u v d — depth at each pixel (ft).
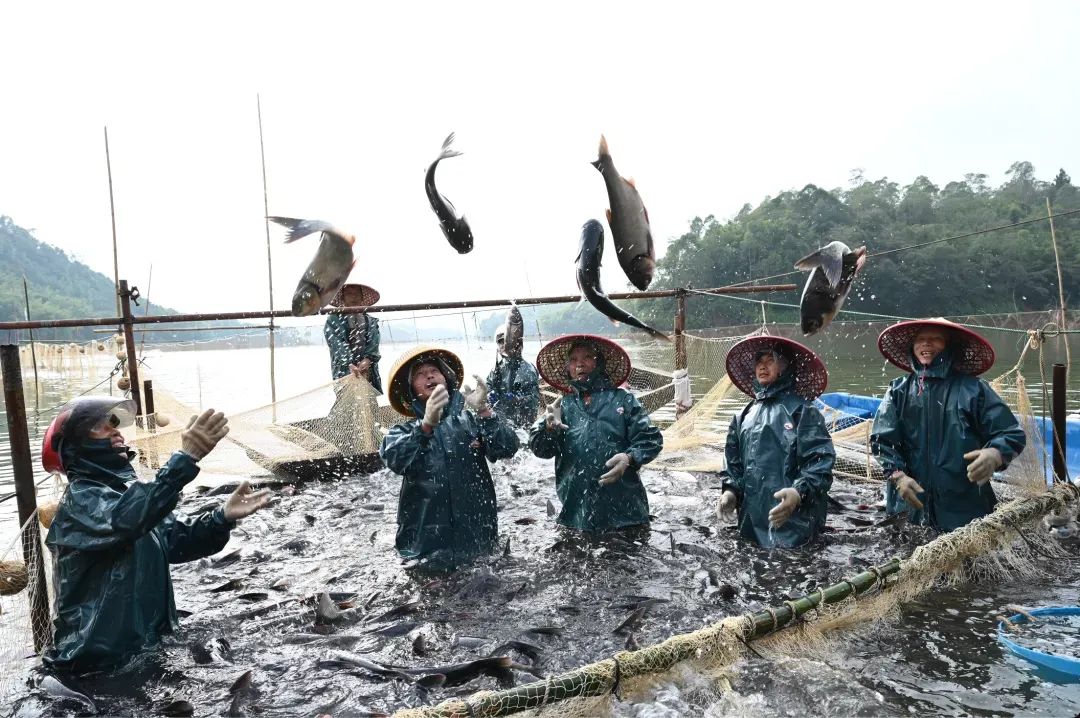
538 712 10.66
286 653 13.89
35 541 14.83
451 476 18.52
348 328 33.35
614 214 16.19
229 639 14.55
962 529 16.49
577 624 14.71
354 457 30.48
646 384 41.68
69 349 70.64
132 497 12.72
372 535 21.70
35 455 41.32
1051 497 18.30
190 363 188.24
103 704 12.16
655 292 33.47
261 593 17.12
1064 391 21.26
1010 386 22.27
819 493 19.21
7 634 14.94
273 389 34.73
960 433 18.56
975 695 11.30
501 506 24.97
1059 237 198.29
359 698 12.09
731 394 51.72
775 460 19.51
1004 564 16.70
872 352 97.91
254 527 23.09
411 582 17.40
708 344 36.27
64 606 13.35
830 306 17.29
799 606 13.23
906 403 19.74
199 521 15.03
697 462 30.09
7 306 271.28
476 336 37.27
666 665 11.78
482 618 15.14
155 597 14.23
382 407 31.55
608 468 20.45
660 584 16.76
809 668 12.30
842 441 31.78
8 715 11.85
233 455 28.55
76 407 13.52
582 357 21.47
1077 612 14.32
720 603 15.55
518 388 33.94
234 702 12.00
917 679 11.88
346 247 16.70
